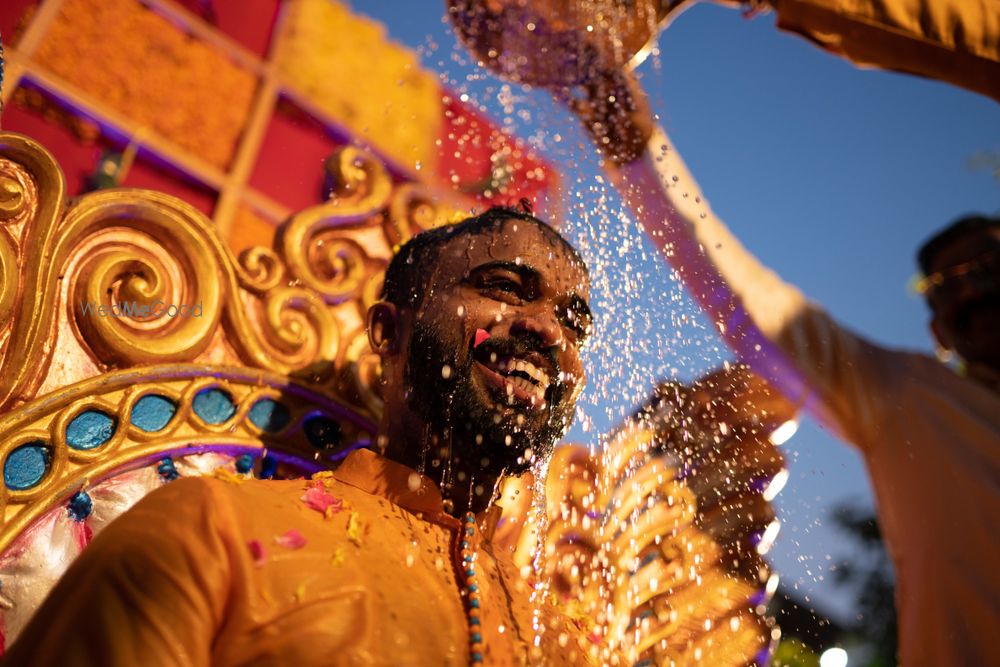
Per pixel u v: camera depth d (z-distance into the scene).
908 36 1.35
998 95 1.35
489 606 1.11
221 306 1.49
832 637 3.71
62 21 1.93
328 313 1.63
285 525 1.02
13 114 1.81
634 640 1.57
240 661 0.89
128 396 1.32
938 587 1.31
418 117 2.46
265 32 2.33
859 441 1.53
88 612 0.84
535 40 1.48
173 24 2.13
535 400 1.23
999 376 1.61
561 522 1.63
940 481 1.38
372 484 1.20
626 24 1.46
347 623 0.94
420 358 1.25
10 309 1.21
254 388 1.49
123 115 1.96
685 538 1.68
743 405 1.71
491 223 1.37
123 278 1.39
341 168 1.80
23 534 1.17
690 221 1.58
